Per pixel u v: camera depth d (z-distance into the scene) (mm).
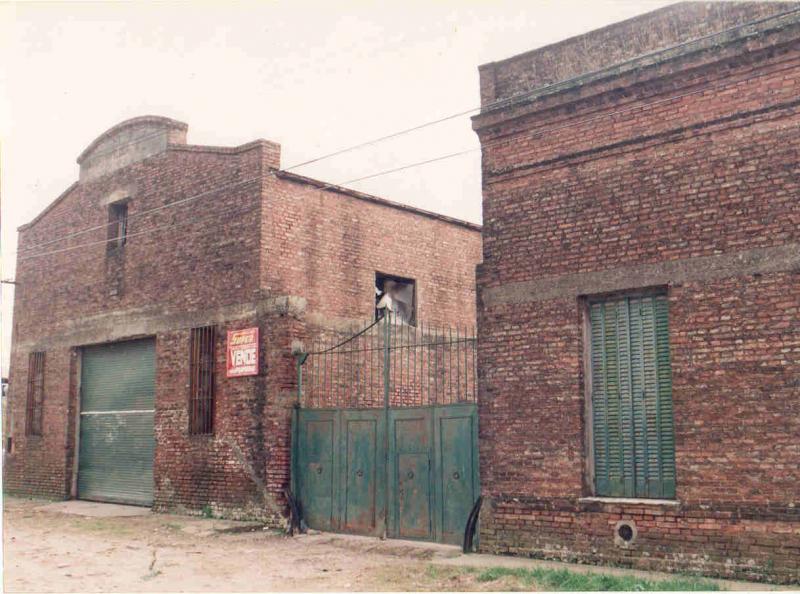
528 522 10305
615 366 10102
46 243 19156
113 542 12133
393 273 16562
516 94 11172
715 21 9625
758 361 8828
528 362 10578
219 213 14953
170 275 15758
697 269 9375
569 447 10078
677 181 9648
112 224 17484
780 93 9000
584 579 8703
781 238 8836
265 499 13383
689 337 9344
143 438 16156
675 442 9312
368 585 9109
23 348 19281
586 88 10391
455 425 11555
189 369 15031
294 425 13523
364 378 15055
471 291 18453
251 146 14547
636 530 9414
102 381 17375
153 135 16625
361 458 12617
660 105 9867
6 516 15156
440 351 16875
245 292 14227
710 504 8945
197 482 14586
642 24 10195
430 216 17594
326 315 14711
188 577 9641
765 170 9023
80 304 17828
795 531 8375
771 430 8656
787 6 9023
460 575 9445
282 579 9508
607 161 10234
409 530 11859
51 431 18016
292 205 14719
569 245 10438
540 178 10797
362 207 16109
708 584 8305
